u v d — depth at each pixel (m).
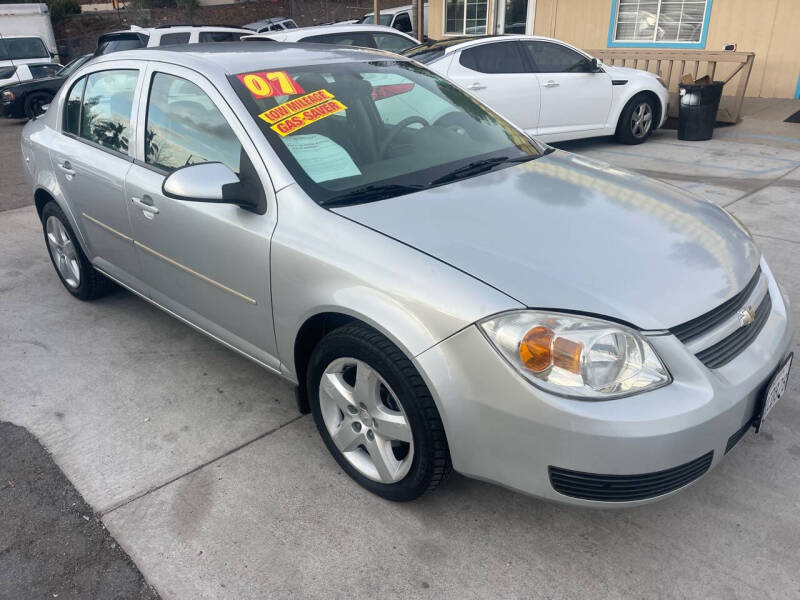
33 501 2.56
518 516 2.41
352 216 2.36
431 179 2.66
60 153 3.80
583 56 7.83
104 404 3.19
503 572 2.18
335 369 2.43
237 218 2.62
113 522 2.45
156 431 2.97
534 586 2.13
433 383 2.04
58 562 2.28
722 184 6.36
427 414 2.12
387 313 2.11
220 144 2.73
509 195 2.55
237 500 2.54
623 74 8.13
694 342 2.03
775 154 7.48
